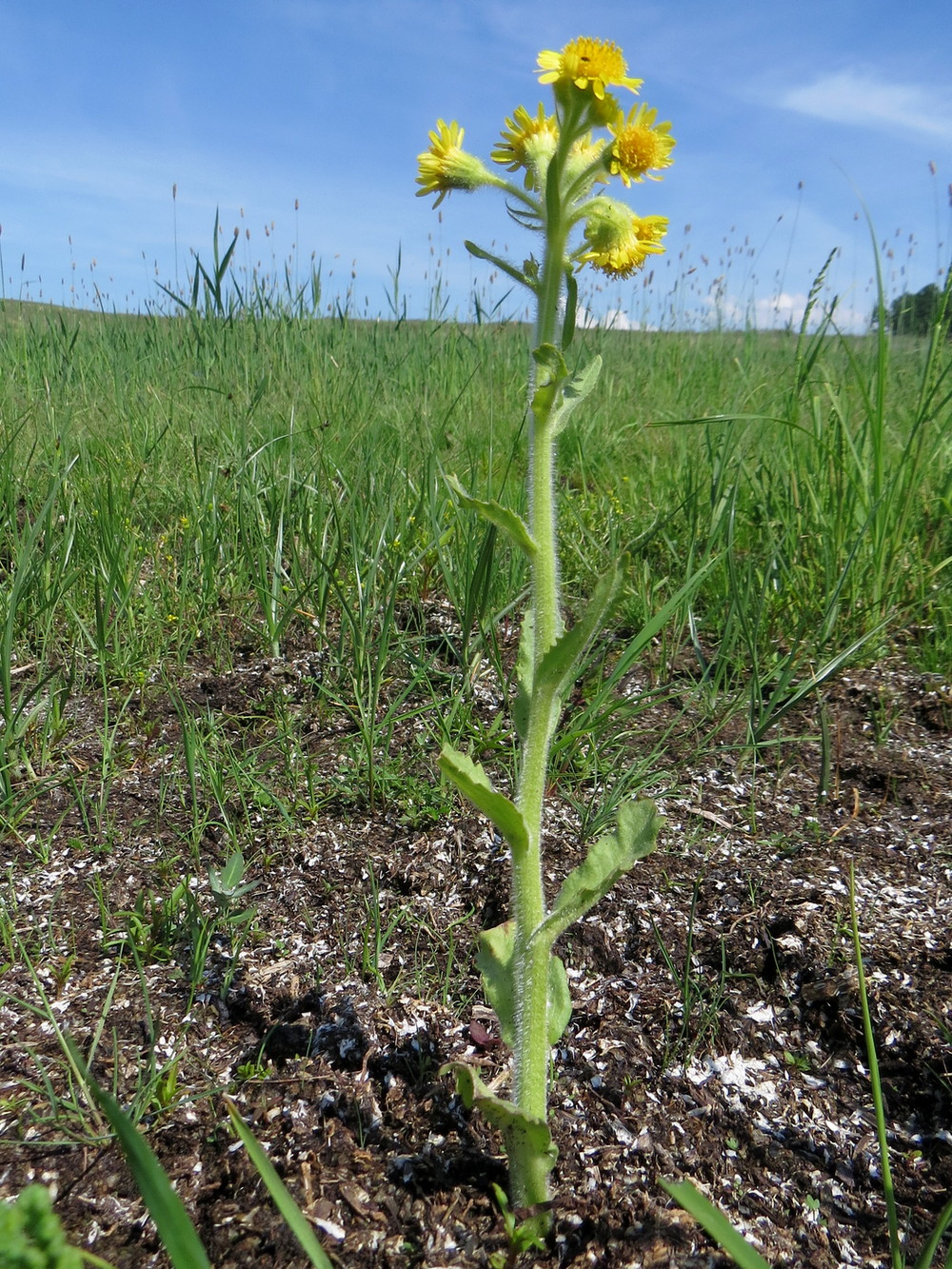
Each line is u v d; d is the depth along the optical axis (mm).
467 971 315
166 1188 160
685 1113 268
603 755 429
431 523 552
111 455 664
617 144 243
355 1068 279
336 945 324
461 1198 244
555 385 244
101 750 427
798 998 302
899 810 396
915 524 572
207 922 314
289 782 405
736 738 447
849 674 495
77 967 313
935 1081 272
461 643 495
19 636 494
